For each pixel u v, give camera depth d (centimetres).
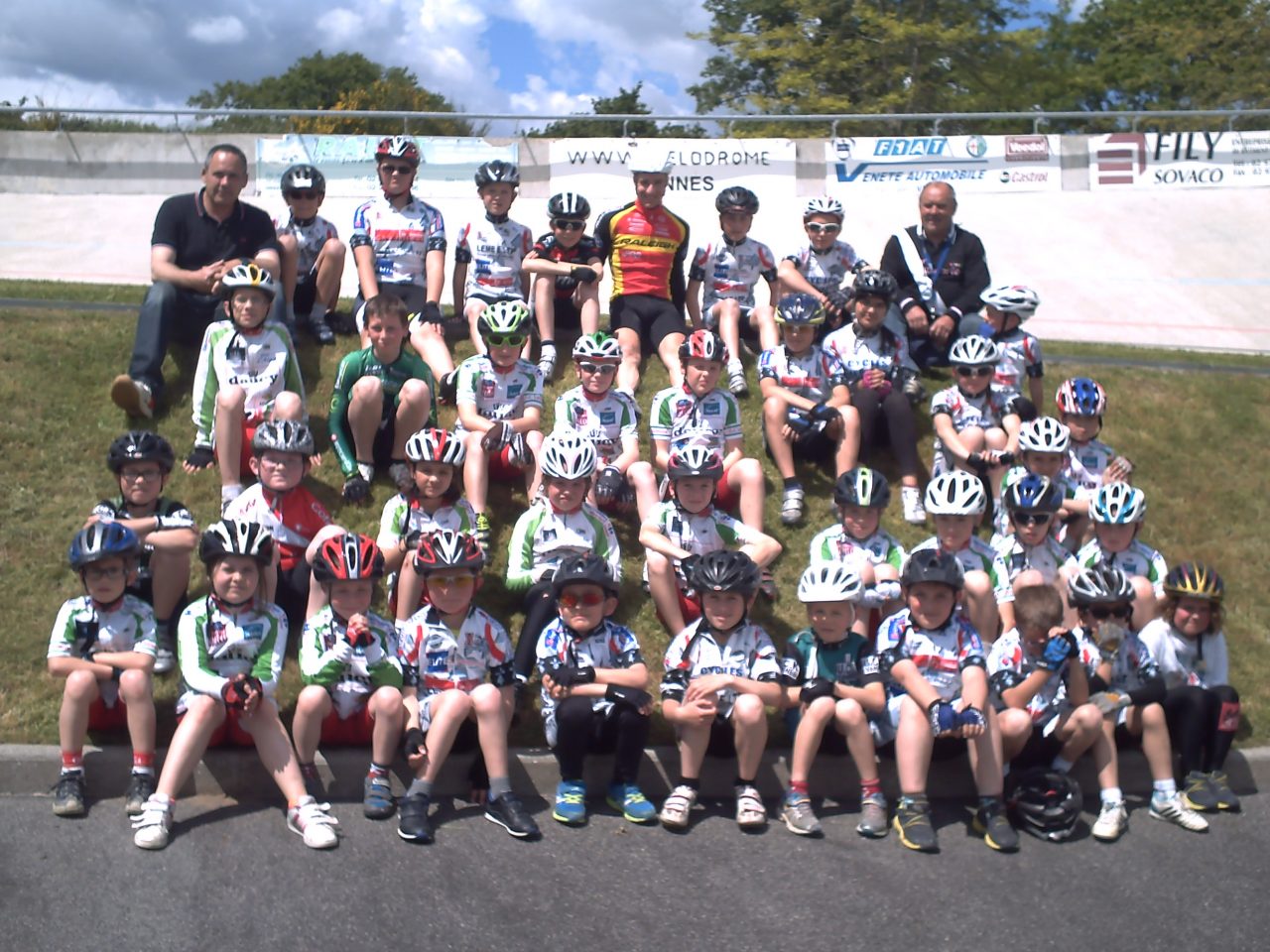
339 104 3009
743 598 513
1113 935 427
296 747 490
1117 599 541
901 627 523
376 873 441
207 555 486
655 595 595
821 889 450
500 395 687
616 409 679
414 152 809
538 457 659
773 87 2720
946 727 493
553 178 1384
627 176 1388
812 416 698
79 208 1424
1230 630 661
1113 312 1284
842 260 862
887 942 415
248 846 454
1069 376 873
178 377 750
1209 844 501
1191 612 552
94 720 505
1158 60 3269
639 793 503
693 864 464
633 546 663
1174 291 1333
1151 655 547
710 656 516
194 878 430
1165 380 882
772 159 1412
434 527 590
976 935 422
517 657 534
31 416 712
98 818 469
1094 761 538
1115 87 3306
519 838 475
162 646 554
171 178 1456
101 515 555
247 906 414
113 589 494
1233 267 1377
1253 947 423
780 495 715
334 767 502
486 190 820
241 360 664
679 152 1395
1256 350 1181
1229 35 3262
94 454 693
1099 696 520
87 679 477
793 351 735
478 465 643
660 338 809
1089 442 712
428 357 761
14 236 1353
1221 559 712
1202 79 3219
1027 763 533
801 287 837
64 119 1465
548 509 596
